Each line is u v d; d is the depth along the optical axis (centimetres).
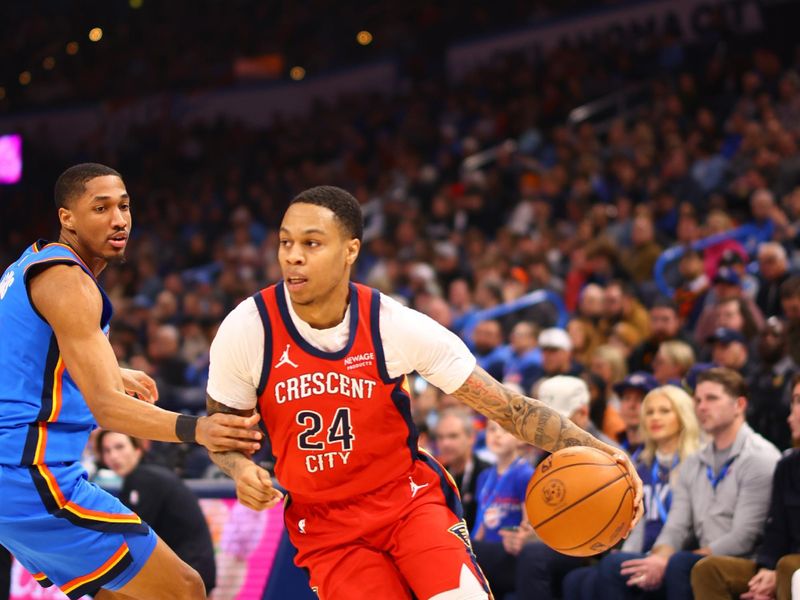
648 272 1385
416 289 1436
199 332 1552
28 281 504
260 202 2345
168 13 3184
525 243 1526
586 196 1644
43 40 3222
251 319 474
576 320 1184
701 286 1206
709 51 2102
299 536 498
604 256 1352
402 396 483
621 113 2058
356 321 475
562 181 1764
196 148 2697
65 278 498
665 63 2106
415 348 477
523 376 1099
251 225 2109
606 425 891
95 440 833
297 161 2519
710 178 1630
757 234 1343
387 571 484
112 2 3269
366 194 2150
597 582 723
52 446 512
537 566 747
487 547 789
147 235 2322
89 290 501
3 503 505
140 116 2919
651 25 2195
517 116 2145
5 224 2809
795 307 863
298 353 471
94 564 522
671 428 762
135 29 3184
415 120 2292
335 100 2719
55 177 2888
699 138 1705
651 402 769
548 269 1409
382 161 2275
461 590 467
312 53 2902
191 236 2284
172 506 785
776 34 2073
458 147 2188
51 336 507
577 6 2392
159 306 1678
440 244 1587
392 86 2633
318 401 471
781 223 1287
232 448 461
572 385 785
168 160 2700
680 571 685
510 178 1908
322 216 463
